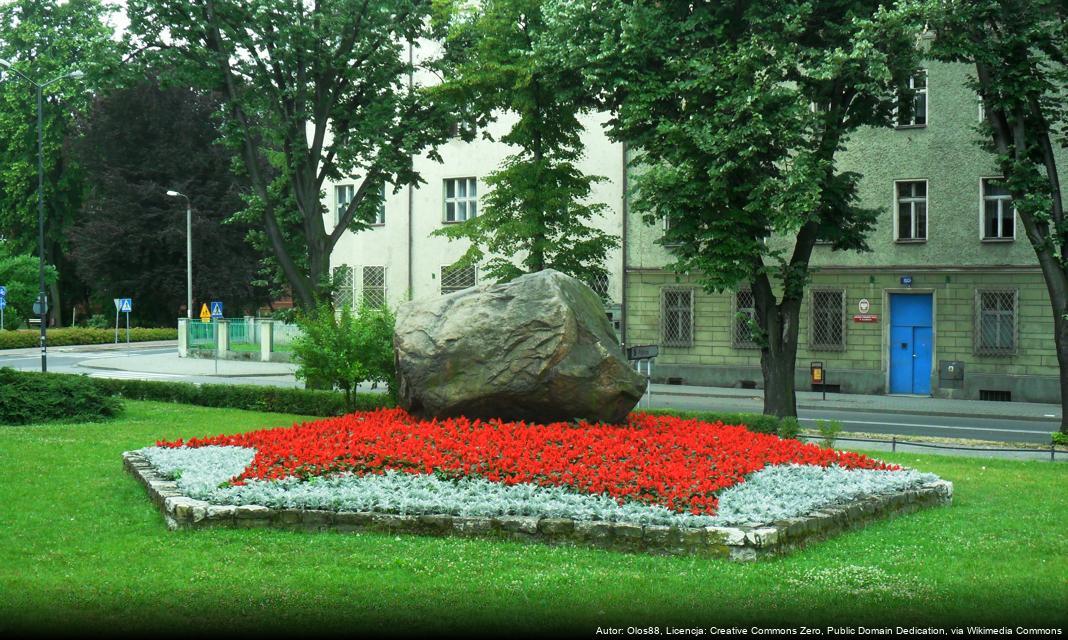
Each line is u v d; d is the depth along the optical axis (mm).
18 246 65000
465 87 26609
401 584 7836
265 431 14117
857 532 9969
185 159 58875
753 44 19172
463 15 27453
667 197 20047
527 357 12844
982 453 17578
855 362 33250
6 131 62344
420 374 13156
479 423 12812
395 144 28750
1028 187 19797
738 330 34625
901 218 32688
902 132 32438
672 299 35719
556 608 7254
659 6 20688
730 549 8672
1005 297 31141
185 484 10508
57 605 7293
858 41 18672
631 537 8945
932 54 19250
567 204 26016
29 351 54656
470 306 13352
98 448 15570
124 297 61312
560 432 12258
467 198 42094
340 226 29219
